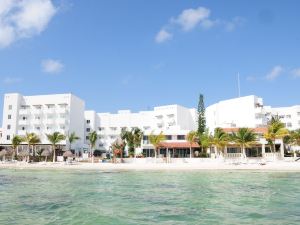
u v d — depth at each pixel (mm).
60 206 20359
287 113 113375
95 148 115875
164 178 41250
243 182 35219
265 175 44875
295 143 79750
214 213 18047
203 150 80875
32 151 98688
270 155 69375
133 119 118938
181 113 116125
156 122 115500
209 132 86812
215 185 32375
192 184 33500
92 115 118312
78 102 109750
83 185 33219
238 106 103500
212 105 115062
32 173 52375
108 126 119938
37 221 15992
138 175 46875
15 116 102438
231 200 22734
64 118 102312
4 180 39219
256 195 25156
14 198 24016
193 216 17234
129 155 87750
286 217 16891
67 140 100438
